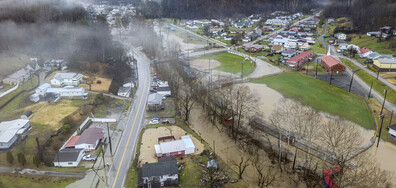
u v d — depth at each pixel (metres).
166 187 50.66
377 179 46.53
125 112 82.12
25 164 55.16
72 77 95.06
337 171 50.03
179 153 60.28
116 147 64.06
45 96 84.56
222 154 62.09
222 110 77.38
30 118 72.00
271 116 76.12
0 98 80.75
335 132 58.56
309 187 51.00
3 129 62.88
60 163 56.00
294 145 63.44
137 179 52.78
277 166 57.59
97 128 68.19
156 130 71.62
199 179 52.81
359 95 90.50
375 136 66.94
